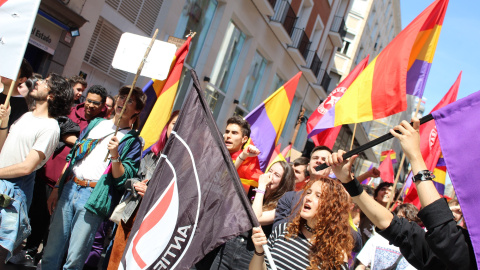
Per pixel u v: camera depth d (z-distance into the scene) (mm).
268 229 4418
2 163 4469
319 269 3406
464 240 2488
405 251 2822
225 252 4438
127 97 4633
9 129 5055
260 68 21828
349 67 36250
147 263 3168
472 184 2574
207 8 16469
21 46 4449
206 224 3113
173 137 3348
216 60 17969
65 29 11414
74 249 4621
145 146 5629
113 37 13117
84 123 6738
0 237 4152
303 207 3535
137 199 4621
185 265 3088
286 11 21328
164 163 3334
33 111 4652
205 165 3221
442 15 5195
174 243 3148
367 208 2939
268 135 7102
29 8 4477
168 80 5938
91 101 6559
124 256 3240
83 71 12555
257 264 3225
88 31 12023
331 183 3527
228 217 3084
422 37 5324
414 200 8609
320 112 6188
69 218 4809
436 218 2496
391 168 10852
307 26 24625
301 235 3543
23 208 4395
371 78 5141
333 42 30281
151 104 6328
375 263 5102
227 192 3129
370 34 40344
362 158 44844
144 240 3217
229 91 19312
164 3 14164
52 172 6004
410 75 5402
